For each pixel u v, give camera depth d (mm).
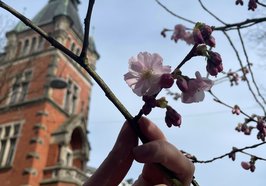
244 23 3166
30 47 20672
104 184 974
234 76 4680
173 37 2965
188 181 902
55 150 17812
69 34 21125
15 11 1021
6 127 18828
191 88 1005
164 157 866
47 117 18266
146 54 1006
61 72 18203
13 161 17422
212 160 2652
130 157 977
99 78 978
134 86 989
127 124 994
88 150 19875
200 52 1013
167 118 979
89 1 1106
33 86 19141
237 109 3646
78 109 20891
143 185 1013
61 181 16672
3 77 15125
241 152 3062
